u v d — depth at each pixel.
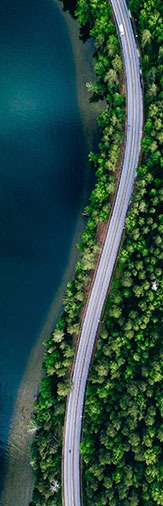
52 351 168.12
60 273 177.50
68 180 179.12
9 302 178.75
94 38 179.38
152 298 160.12
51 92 180.88
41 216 179.62
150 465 153.50
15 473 174.25
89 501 158.25
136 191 169.00
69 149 179.50
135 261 163.75
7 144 181.00
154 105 164.00
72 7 180.75
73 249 177.25
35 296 178.00
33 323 177.38
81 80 180.25
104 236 171.00
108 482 154.00
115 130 169.38
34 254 179.00
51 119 180.62
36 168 180.38
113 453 155.12
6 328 178.25
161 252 161.00
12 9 183.00
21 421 175.75
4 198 180.62
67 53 180.88
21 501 171.88
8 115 181.25
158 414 157.75
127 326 159.62
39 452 165.25
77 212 178.00
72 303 167.88
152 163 167.00
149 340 160.25
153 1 166.62
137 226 166.25
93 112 178.75
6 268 179.25
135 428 157.12
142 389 156.25
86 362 169.62
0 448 176.25
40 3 182.00
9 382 176.88
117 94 168.50
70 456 167.00
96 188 168.75
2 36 182.75
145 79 172.38
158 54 167.62
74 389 169.12
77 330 167.75
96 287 170.25
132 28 174.12
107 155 169.62
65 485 165.75
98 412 160.62
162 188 162.25
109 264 170.38
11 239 179.75
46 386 168.00
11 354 177.50
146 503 152.25
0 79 181.62
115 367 159.12
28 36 182.38
